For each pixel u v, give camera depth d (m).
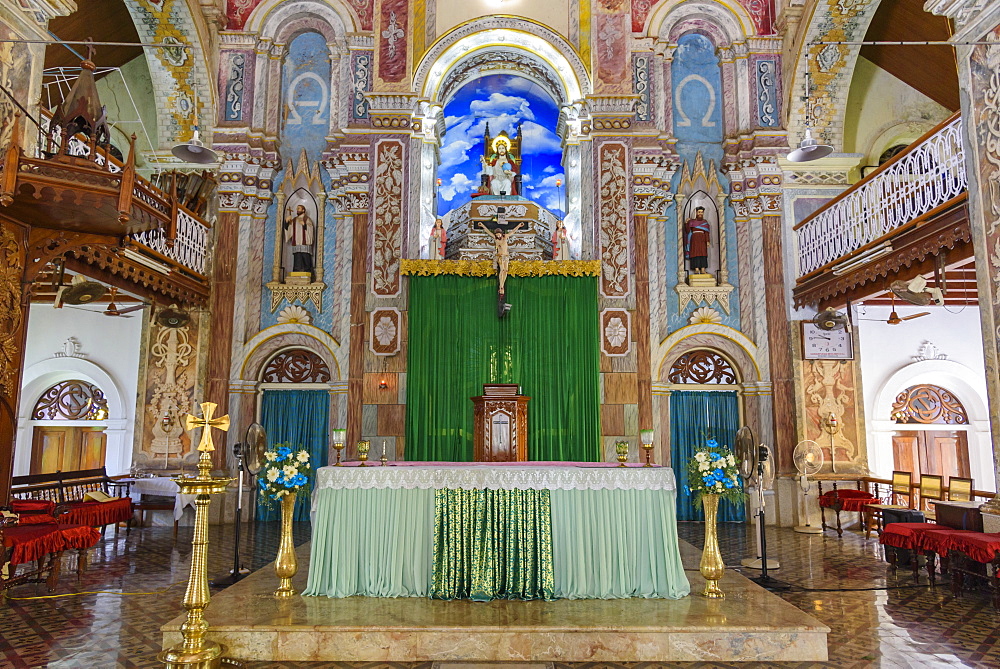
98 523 9.82
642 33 13.82
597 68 13.39
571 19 13.56
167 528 12.03
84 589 7.45
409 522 6.58
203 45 13.10
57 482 10.50
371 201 12.99
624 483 6.62
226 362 12.80
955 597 7.20
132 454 12.79
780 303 13.01
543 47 13.58
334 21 13.90
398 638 5.53
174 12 12.70
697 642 5.52
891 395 13.84
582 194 13.15
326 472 6.67
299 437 13.16
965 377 13.83
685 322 13.30
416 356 12.50
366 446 7.78
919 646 5.71
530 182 15.73
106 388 13.98
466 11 13.55
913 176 9.51
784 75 13.58
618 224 12.94
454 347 12.57
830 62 13.14
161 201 9.88
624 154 13.12
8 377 7.38
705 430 13.23
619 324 12.66
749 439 7.96
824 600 7.10
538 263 12.77
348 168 13.30
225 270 13.01
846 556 9.49
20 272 7.59
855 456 12.55
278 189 13.67
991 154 7.48
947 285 12.16
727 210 13.63
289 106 13.96
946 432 13.99
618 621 5.70
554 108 15.25
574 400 12.45
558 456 12.29
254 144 13.35
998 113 7.41
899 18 12.48
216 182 13.29
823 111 13.41
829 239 11.91
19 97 7.72
